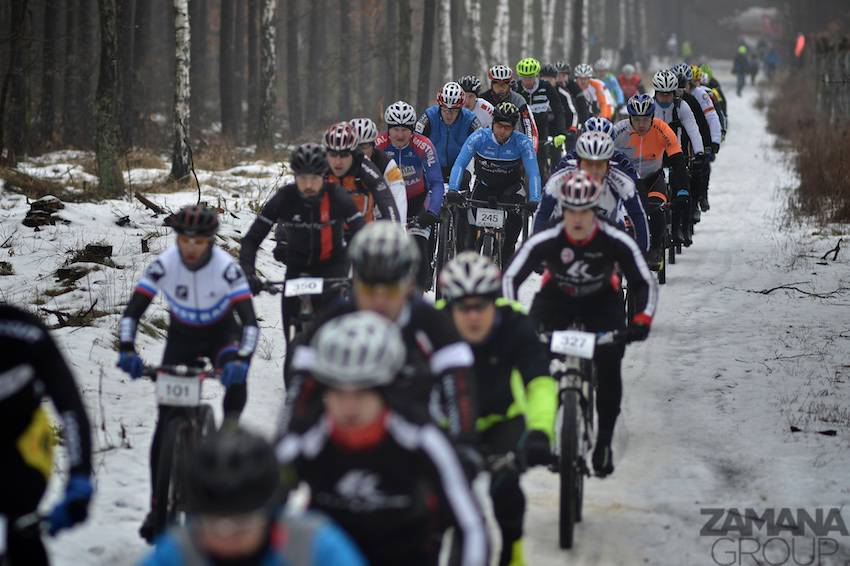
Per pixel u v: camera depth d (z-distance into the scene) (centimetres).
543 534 1916
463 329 1488
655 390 2856
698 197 4734
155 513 1636
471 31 10931
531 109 5059
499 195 3569
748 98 15950
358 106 12562
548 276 2042
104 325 3178
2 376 1198
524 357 1559
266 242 4588
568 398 1839
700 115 4712
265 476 856
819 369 3034
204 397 2689
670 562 1822
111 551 1786
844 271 4356
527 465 1429
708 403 2744
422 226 3198
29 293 3484
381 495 1078
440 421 1367
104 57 5303
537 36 16875
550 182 2500
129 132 7612
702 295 4003
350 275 2397
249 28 9700
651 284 1922
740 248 4981
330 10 13425
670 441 2462
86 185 5438
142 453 2275
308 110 11094
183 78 5950
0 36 8106
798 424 2567
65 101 8694
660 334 3444
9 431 1217
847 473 2252
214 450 858
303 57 13762
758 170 8188
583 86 7125
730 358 3155
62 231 4250
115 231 4328
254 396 2723
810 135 8938
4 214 4588
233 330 1894
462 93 3981
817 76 11744
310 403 1184
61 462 2164
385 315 1284
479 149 3494
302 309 2177
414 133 3316
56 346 1239
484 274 1462
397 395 1080
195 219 1753
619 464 2311
